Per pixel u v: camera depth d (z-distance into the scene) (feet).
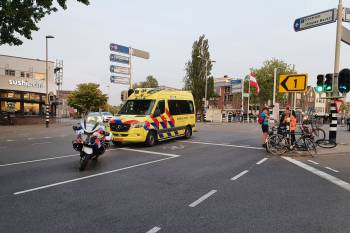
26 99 120.06
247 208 16.16
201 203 16.93
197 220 14.37
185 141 48.60
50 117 116.88
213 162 29.91
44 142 46.96
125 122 40.19
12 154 34.37
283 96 195.11
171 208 16.06
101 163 28.99
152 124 41.93
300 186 20.88
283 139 36.22
